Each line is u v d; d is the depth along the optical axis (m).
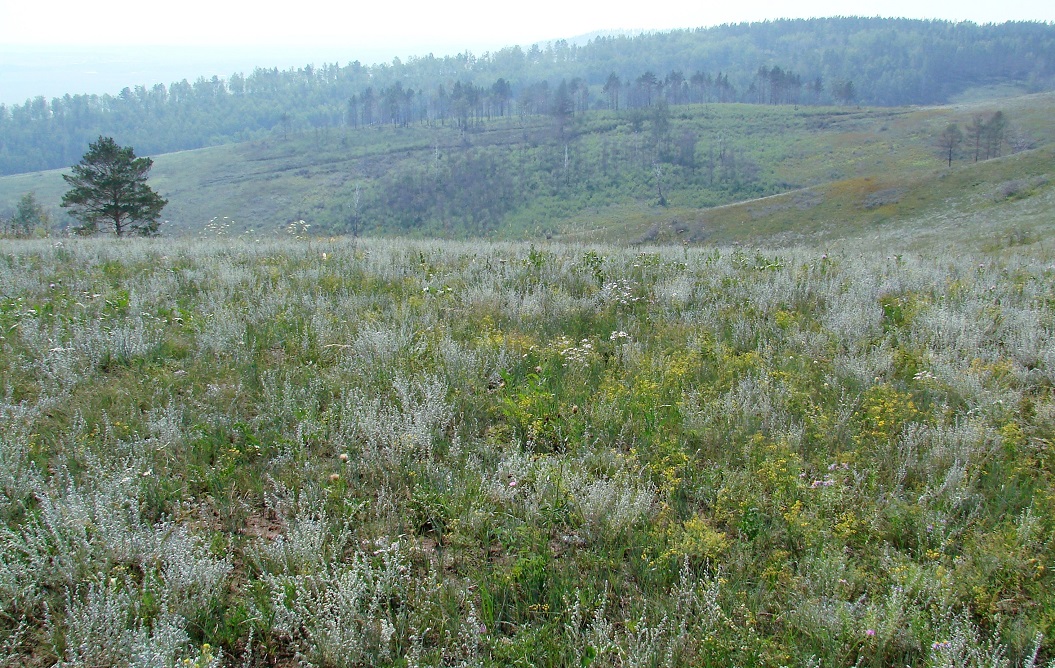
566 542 3.24
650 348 5.74
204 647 2.43
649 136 158.25
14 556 2.87
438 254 10.24
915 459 3.85
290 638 2.61
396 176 153.25
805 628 2.66
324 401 4.59
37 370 4.90
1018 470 3.72
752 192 126.56
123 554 2.99
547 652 2.52
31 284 7.48
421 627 2.67
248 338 5.66
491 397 4.69
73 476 3.51
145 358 5.24
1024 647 2.60
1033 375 5.08
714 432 4.15
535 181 140.00
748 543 3.11
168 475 3.61
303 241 13.07
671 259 10.22
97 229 36.56
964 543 3.23
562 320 6.61
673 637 2.54
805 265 9.09
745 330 6.18
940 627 2.63
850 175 122.50
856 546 3.22
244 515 3.38
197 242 12.38
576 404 4.52
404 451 3.86
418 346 5.50
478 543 3.20
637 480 3.58
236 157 189.00
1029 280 8.34
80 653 2.51
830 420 4.32
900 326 6.44
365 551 3.08
